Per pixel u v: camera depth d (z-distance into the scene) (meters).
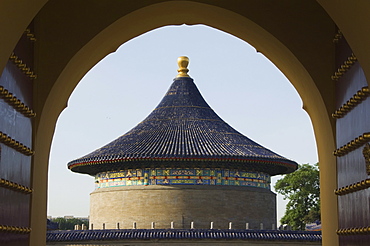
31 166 11.06
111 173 43.22
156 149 41.50
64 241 36.06
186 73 50.88
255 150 42.91
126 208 42.00
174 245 35.28
